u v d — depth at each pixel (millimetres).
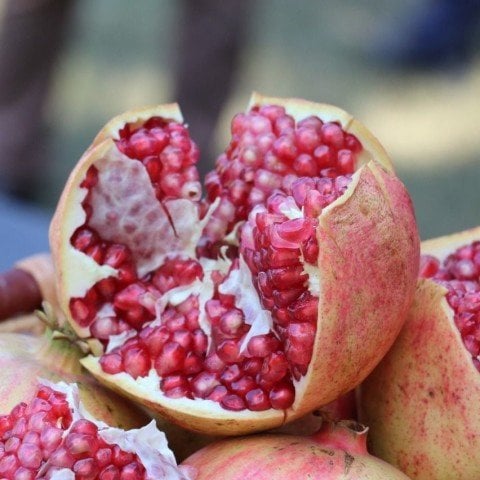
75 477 604
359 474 625
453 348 646
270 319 644
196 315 664
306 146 678
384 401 661
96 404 651
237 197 684
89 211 668
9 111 1375
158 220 676
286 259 631
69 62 2662
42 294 735
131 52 2861
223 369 650
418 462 653
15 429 615
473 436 643
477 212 2115
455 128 2514
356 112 2611
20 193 1410
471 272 695
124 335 667
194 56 1362
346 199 620
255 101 692
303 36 2930
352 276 618
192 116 1381
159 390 650
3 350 662
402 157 2389
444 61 2514
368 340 627
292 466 624
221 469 627
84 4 2873
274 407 639
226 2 1359
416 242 640
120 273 669
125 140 676
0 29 1348
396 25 2836
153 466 611
